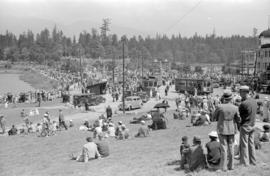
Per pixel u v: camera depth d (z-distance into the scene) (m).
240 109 12.35
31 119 49.56
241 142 12.50
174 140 22.20
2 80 176.75
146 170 13.81
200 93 75.75
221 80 100.62
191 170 12.74
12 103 71.31
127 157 17.30
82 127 34.44
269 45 100.25
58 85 123.44
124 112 54.47
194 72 185.25
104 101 72.12
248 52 143.12
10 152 22.89
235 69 157.25
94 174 14.10
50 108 62.94
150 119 38.94
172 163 14.71
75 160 18.27
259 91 70.69
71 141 26.41
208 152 12.90
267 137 17.70
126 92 77.06
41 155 20.89
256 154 14.34
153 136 25.36
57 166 16.86
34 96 81.00
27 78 180.00
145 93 71.00
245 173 11.51
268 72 83.38
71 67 186.75
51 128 33.44
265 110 27.58
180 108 40.12
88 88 84.69
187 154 13.12
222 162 12.08
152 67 196.88
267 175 11.17
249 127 12.33
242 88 12.35
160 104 45.31
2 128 39.12
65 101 71.81
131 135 27.27
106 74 160.12
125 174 13.48
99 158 17.95
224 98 12.20
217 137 13.05
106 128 31.25
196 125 29.73
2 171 16.36
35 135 33.38
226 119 11.87
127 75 145.88
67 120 48.25
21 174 15.67
